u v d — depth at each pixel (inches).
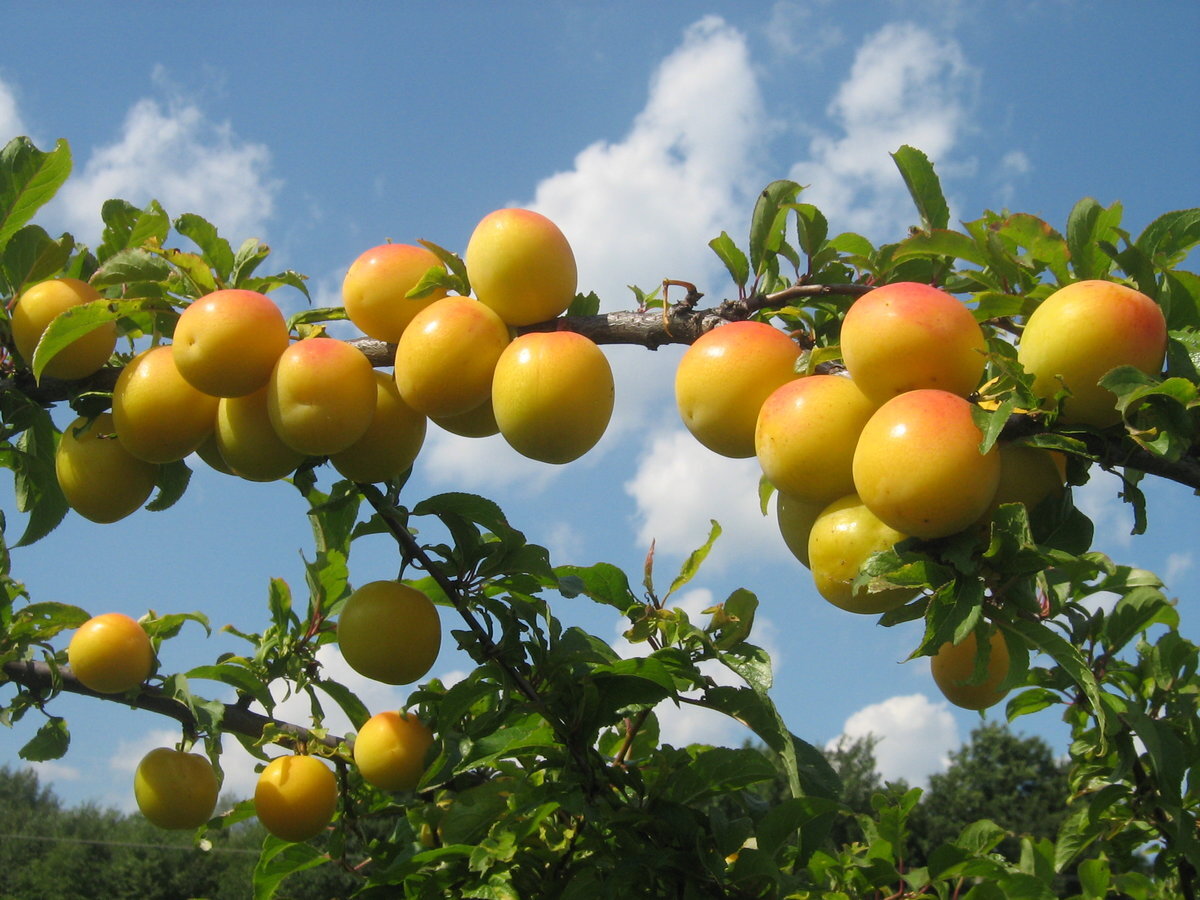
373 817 28.9
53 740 29.4
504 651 23.3
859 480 18.2
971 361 18.7
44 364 22.3
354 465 22.4
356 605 23.3
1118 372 17.6
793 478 19.1
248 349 21.2
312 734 28.0
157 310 23.8
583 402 20.4
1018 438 18.3
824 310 22.6
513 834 22.6
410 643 23.2
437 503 23.3
